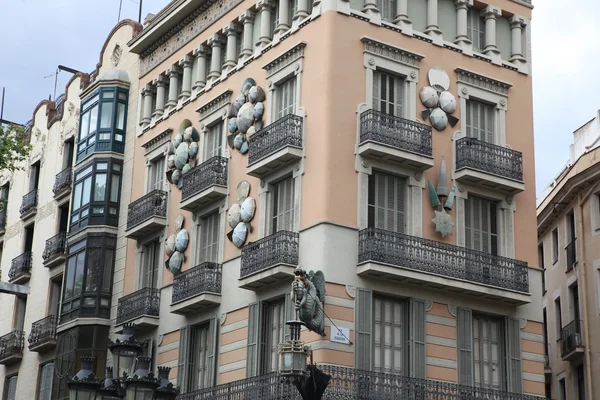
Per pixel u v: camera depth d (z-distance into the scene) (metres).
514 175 33.09
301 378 21.47
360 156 30.45
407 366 29.89
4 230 51.75
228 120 34.88
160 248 37.25
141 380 18.72
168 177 37.50
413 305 30.30
